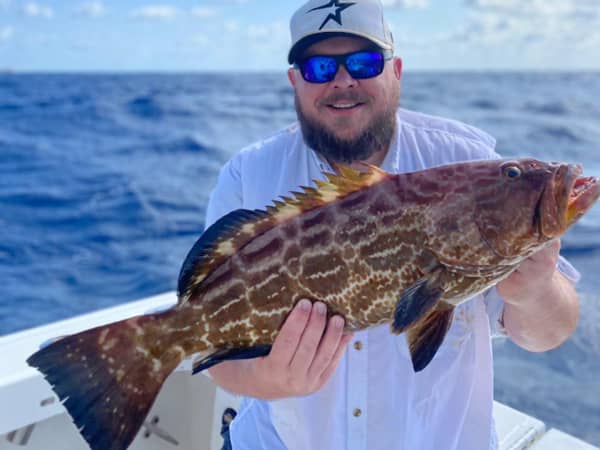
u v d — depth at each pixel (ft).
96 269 13.05
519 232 2.12
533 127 34.83
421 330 2.22
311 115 2.83
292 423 2.83
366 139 2.81
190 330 2.27
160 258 13.70
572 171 2.10
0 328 10.44
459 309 2.75
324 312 2.18
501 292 2.38
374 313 2.23
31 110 41.34
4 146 28.30
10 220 16.51
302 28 2.76
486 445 2.82
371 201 2.22
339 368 2.76
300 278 2.22
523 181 2.12
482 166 2.20
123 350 2.23
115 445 2.17
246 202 3.06
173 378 4.25
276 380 2.27
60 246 14.49
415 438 2.78
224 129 33.68
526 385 6.99
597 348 7.66
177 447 4.34
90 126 35.22
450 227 2.16
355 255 2.20
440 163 2.95
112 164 24.44
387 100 2.80
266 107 44.57
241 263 2.26
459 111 43.86
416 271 2.20
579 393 6.75
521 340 2.74
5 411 3.32
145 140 30.19
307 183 3.00
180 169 23.45
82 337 2.20
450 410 2.80
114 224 16.25
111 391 2.21
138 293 11.96
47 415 3.46
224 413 4.00
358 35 2.68
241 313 2.25
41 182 21.01
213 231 2.27
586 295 9.29
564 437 3.71
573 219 2.07
